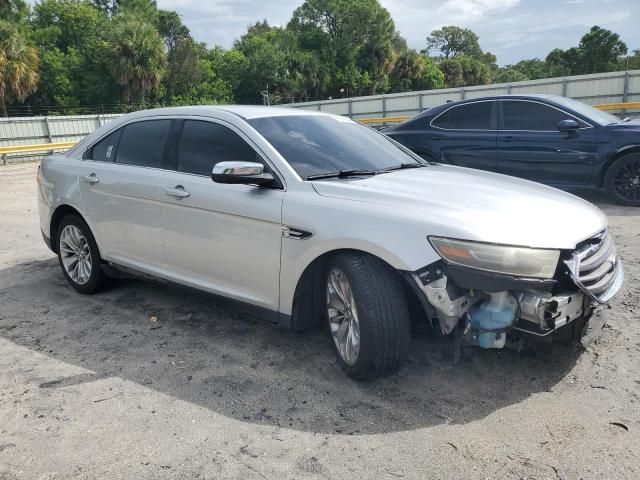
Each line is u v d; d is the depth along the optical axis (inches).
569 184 315.0
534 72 4680.1
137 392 130.3
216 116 159.9
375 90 2974.9
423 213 119.7
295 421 116.4
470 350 143.1
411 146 359.3
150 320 173.6
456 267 112.4
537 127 319.6
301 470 100.9
